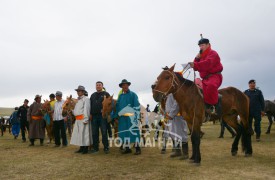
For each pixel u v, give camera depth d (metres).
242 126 8.35
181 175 6.18
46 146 12.40
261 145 10.55
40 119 12.73
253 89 11.92
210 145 10.93
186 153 8.15
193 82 7.30
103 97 9.87
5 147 12.06
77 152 10.01
